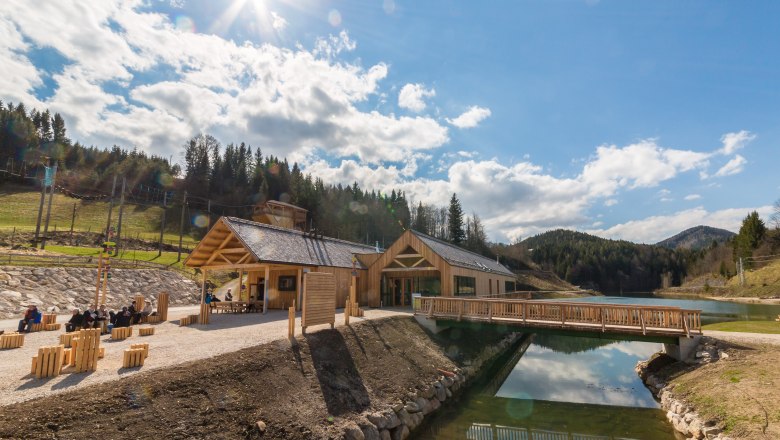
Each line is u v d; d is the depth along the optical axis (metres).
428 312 22.66
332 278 16.56
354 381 13.13
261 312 24.86
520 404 16.20
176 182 101.75
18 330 15.86
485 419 14.45
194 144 103.44
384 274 30.95
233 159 114.94
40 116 119.50
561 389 18.56
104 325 16.08
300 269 26.52
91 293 26.45
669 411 14.02
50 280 24.98
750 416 10.43
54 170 38.75
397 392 13.70
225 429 8.52
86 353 9.62
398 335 19.06
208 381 9.73
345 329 17.00
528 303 20.56
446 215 120.06
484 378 20.30
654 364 19.33
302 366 12.46
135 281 31.14
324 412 10.70
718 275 93.62
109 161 114.06
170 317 21.78
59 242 41.81
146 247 48.78
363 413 11.53
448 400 16.09
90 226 59.81
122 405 7.96
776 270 65.88
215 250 25.56
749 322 24.17
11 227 46.12
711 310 41.34
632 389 18.36
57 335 15.11
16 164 86.69
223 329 16.72
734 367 14.06
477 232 111.94
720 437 10.27
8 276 23.03
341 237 84.50
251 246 23.45
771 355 14.29
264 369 11.32
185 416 8.35
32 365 9.27
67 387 8.32
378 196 123.69
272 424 9.32
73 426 7.01
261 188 95.56
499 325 20.59
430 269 28.53
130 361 10.02
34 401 7.44
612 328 18.47
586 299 74.00
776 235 77.25
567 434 13.12
